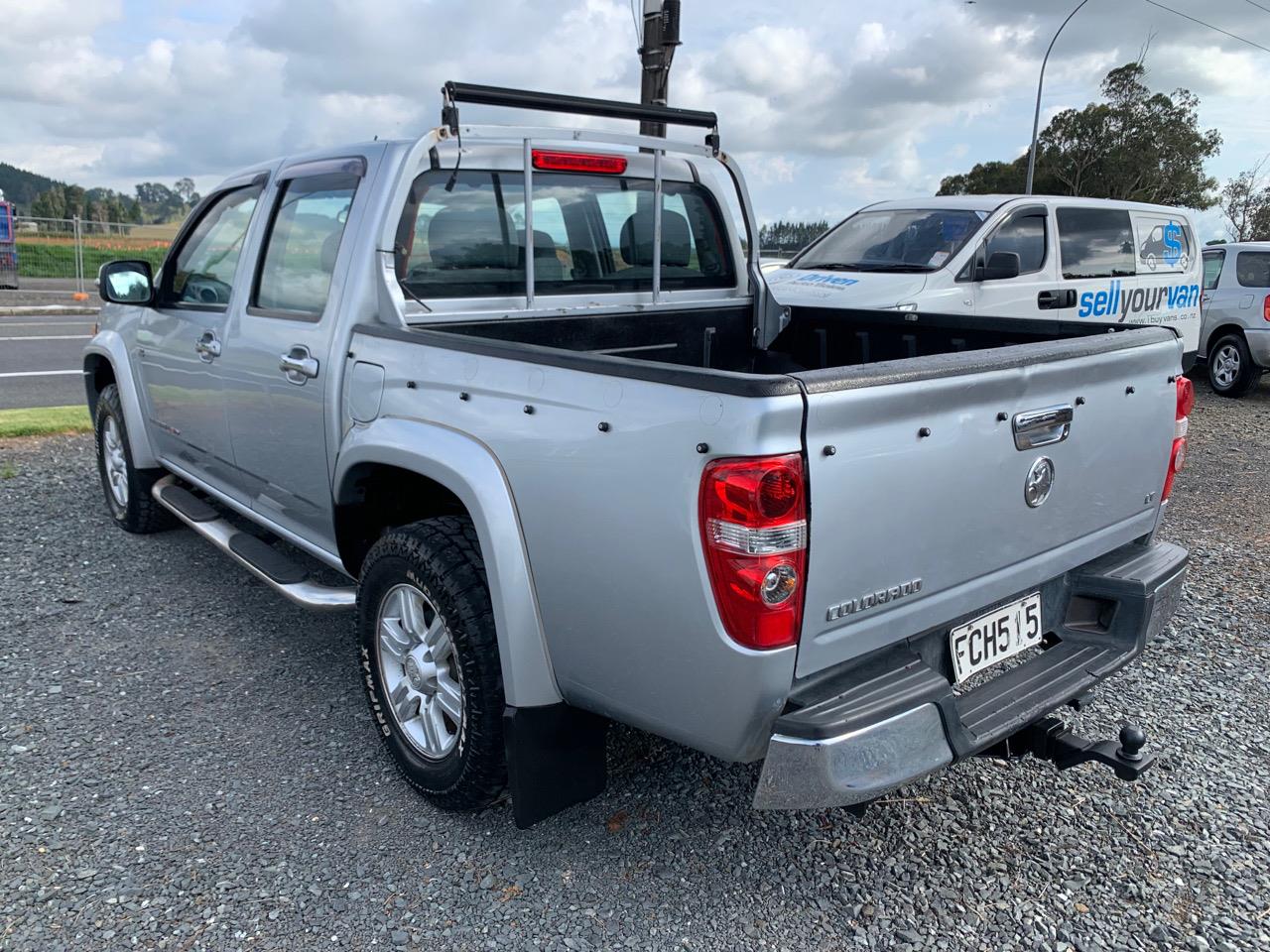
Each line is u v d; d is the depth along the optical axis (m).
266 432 3.69
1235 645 4.18
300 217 3.55
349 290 3.18
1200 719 3.54
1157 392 3.00
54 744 3.22
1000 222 8.02
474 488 2.54
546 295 3.65
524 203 3.52
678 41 7.24
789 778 2.08
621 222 3.90
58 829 2.77
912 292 7.41
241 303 3.79
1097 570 2.92
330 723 3.41
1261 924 2.50
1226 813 2.97
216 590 4.55
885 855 2.76
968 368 2.28
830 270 8.27
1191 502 6.55
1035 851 2.79
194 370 4.19
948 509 2.32
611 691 2.39
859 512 2.11
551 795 2.62
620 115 3.48
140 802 2.92
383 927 2.43
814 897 2.57
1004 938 2.44
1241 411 10.55
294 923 2.44
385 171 3.16
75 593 4.48
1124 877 2.68
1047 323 3.36
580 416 2.30
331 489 3.34
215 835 2.77
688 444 2.05
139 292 4.49
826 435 2.03
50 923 2.40
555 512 2.38
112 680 3.67
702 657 2.12
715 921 2.47
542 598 2.48
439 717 2.87
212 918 2.44
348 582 4.52
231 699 3.56
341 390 3.18
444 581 2.66
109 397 5.10
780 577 2.00
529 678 2.52
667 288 4.10
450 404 2.70
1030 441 2.51
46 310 18.52
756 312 4.30
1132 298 9.10
